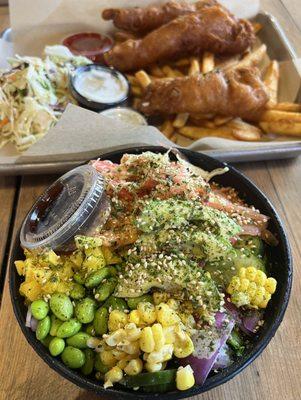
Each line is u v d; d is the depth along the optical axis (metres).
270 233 0.20
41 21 0.37
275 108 0.31
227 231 0.18
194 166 0.22
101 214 0.19
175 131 0.32
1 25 0.39
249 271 0.18
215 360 0.16
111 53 0.35
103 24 0.39
